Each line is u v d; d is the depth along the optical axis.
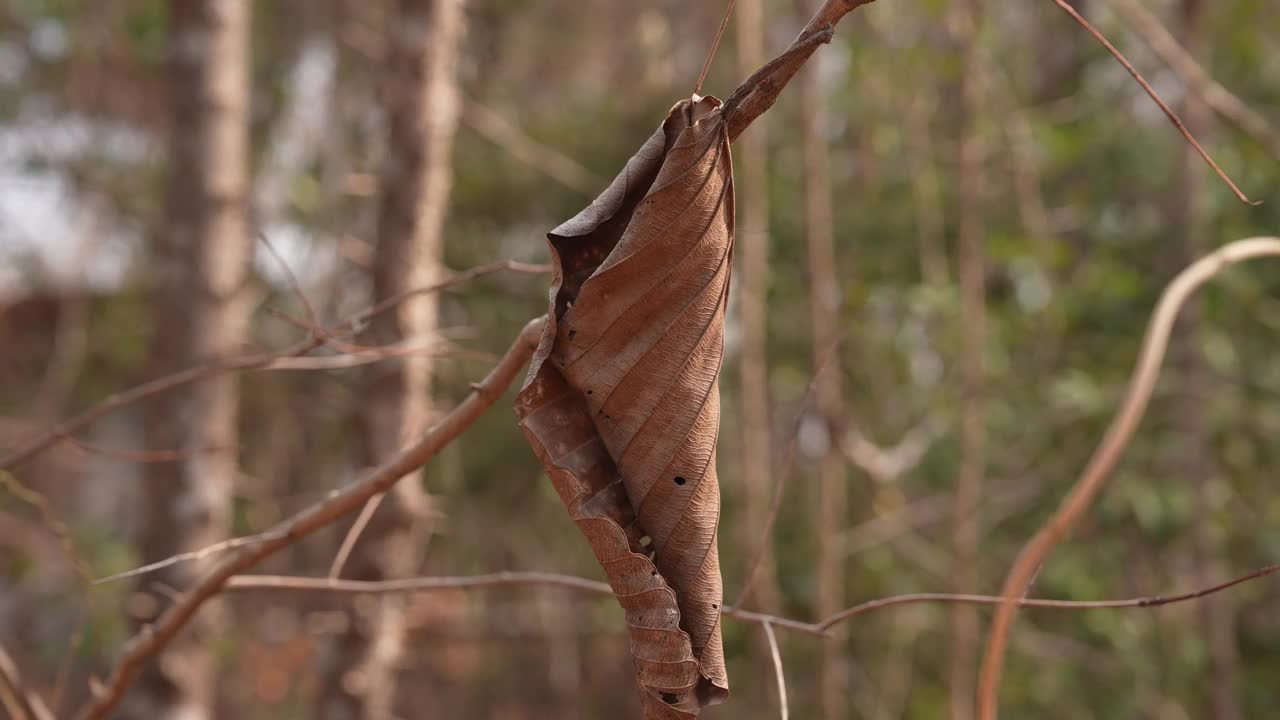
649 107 4.50
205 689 2.68
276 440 5.01
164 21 3.94
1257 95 4.02
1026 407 4.02
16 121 4.98
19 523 3.31
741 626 3.86
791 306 4.18
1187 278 1.03
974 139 3.38
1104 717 3.97
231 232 2.85
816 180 3.22
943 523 4.26
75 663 3.85
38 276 5.15
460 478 4.59
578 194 4.66
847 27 3.82
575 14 5.14
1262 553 3.98
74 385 5.10
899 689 4.17
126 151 5.08
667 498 0.85
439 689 5.54
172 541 2.68
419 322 2.47
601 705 5.63
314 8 5.32
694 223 0.81
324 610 2.52
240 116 2.88
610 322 0.83
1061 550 4.03
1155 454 3.83
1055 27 4.29
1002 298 4.07
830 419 3.28
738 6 2.88
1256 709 3.99
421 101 2.48
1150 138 3.81
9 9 4.70
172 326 2.79
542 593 4.84
